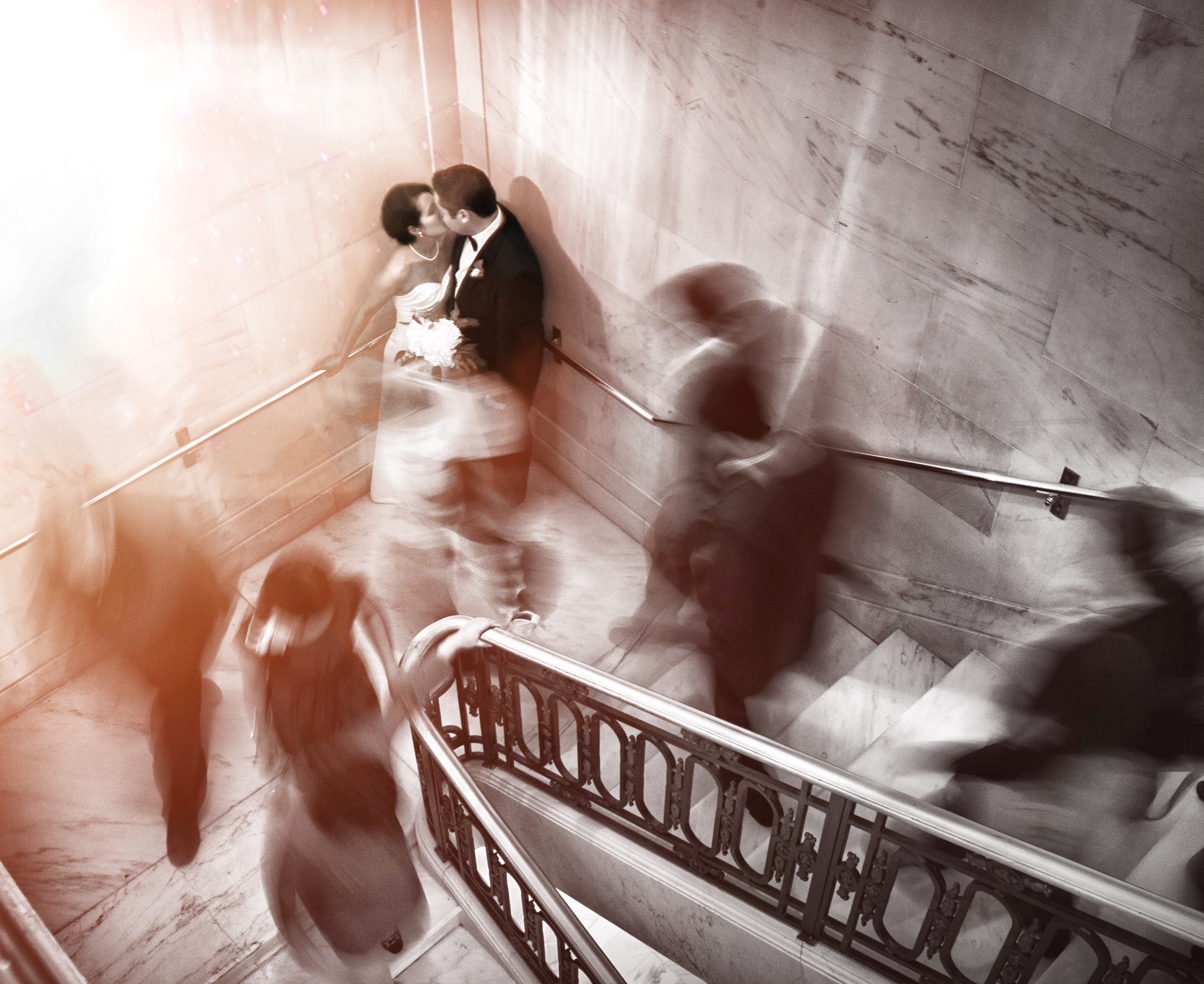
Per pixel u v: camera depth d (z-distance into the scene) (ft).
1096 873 9.07
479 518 21.43
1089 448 13.26
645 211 17.15
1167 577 10.12
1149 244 11.38
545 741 14.26
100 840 17.29
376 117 18.74
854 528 16.65
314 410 20.72
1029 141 11.82
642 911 14.24
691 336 17.53
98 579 15.44
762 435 12.84
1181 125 10.52
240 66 16.56
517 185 19.70
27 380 16.55
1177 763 10.51
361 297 19.70
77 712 19.04
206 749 17.48
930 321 14.14
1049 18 10.99
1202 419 11.89
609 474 21.61
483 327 19.19
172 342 18.08
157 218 16.84
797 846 11.62
